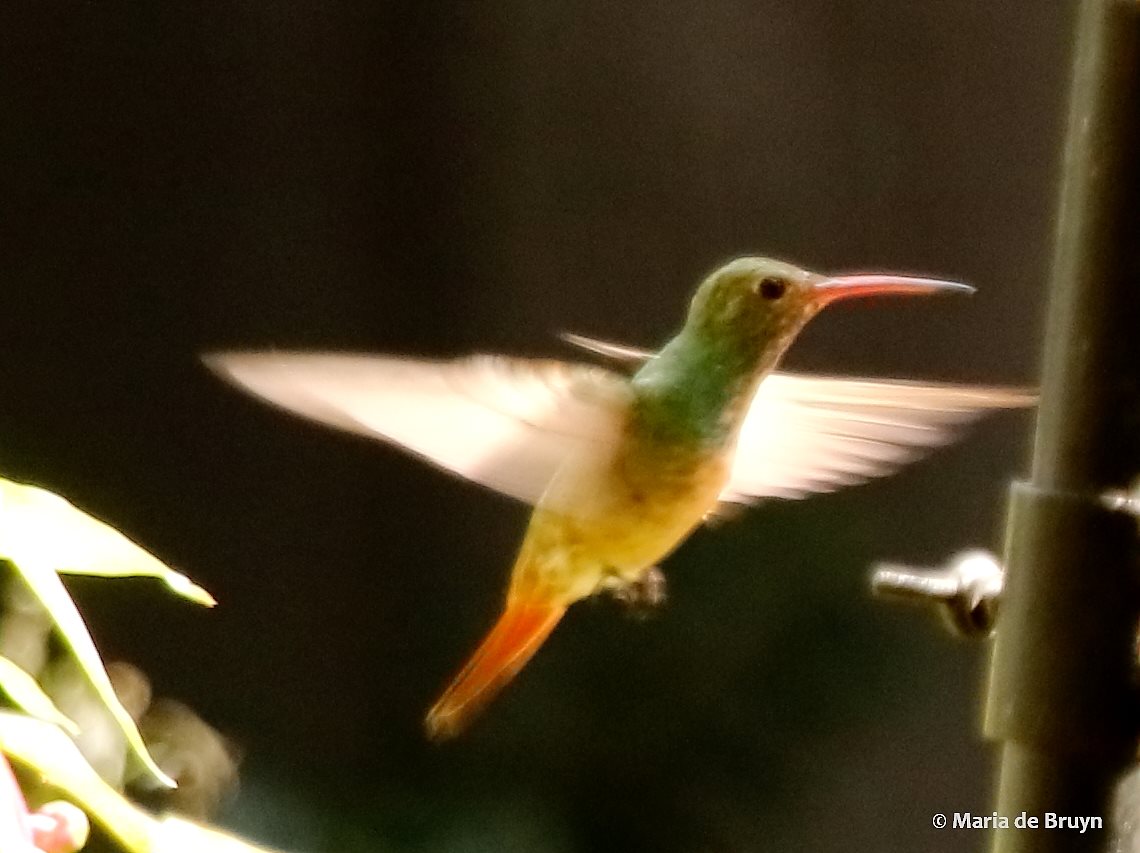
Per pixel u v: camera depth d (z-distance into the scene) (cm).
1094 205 206
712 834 304
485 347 347
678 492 211
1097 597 206
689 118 339
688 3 337
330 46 344
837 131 334
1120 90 206
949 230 332
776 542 311
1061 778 206
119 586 343
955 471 321
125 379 345
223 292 347
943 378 333
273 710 345
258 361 205
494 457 210
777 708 305
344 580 352
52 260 341
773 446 214
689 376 211
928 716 306
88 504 342
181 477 348
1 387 339
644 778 305
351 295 349
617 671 308
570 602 212
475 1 344
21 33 335
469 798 310
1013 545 207
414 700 347
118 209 343
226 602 348
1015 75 328
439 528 355
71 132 339
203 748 278
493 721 311
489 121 346
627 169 342
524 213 346
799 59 334
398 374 207
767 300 211
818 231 335
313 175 347
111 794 202
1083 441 206
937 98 331
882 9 331
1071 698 206
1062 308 207
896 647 307
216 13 340
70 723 203
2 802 202
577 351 343
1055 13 324
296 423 352
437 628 351
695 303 212
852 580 309
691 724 307
